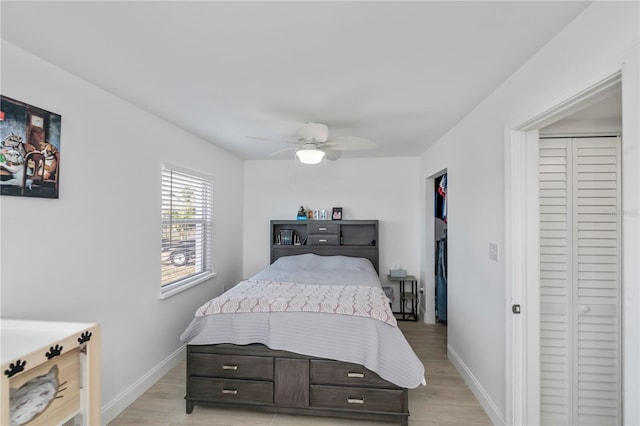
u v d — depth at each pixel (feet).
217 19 4.45
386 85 6.74
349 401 6.94
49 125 5.72
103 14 4.35
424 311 14.03
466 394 8.19
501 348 6.68
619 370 6.23
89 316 6.61
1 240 5.04
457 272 9.63
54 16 4.39
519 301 6.13
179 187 10.27
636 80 3.46
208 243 12.16
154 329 8.74
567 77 4.62
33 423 3.95
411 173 14.88
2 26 4.64
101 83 6.64
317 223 14.67
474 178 8.22
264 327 7.34
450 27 4.66
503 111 6.59
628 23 3.60
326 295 8.34
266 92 7.11
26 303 5.39
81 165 6.43
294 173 15.57
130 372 7.77
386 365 6.82
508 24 4.58
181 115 8.73
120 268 7.50
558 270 6.40
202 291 11.49
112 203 7.25
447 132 10.54
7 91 5.08
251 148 13.02
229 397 7.29
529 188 6.12
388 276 14.38
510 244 6.21
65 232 6.09
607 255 6.29
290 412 7.14
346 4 4.13
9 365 3.51
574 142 6.36
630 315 3.52
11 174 5.11
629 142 3.54
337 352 7.00
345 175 15.25
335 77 6.34
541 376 6.45
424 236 14.05
